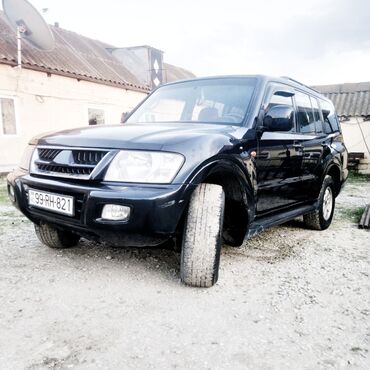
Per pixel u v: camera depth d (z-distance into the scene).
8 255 2.90
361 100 16.75
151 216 1.99
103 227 2.04
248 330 1.85
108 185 2.06
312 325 1.91
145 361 1.57
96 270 2.62
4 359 1.56
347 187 8.39
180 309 2.05
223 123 2.79
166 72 19.73
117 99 13.34
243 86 3.09
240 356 1.62
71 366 1.53
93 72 12.39
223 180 2.53
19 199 2.48
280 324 1.92
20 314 1.96
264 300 2.20
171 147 2.10
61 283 2.38
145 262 2.80
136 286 2.35
